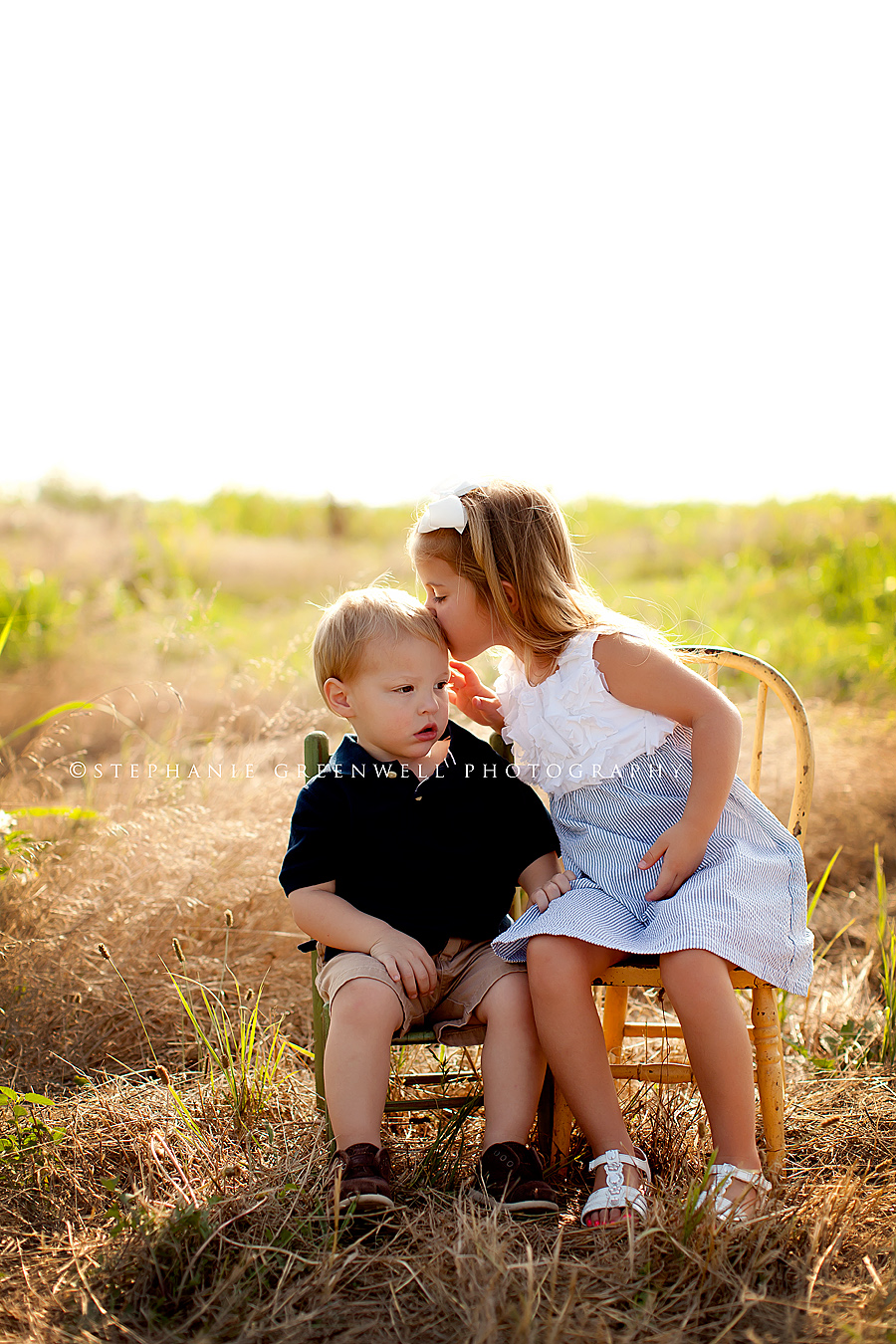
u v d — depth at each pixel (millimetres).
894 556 8562
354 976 1982
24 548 10070
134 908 2877
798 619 7371
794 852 2191
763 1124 2029
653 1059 2607
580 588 2330
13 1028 2471
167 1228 1781
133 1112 2270
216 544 11047
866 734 4816
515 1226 1795
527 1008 2020
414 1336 1580
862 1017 2787
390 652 2119
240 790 3602
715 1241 1688
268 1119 2283
